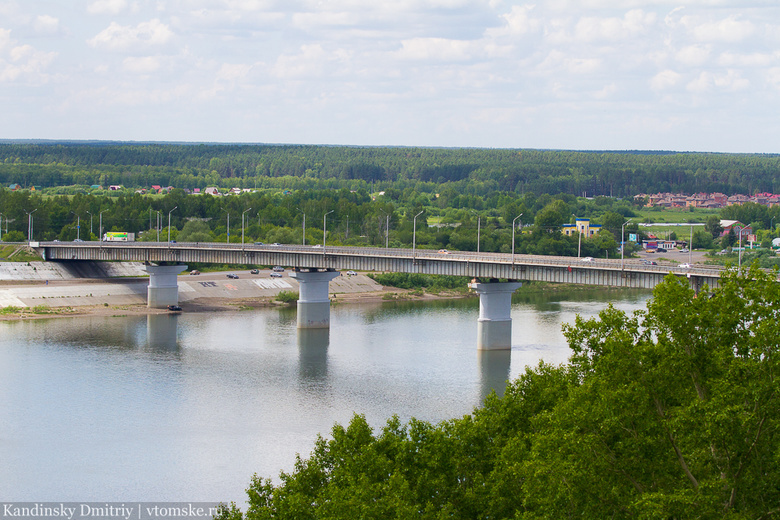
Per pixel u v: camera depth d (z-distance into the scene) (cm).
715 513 3819
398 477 4744
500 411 5866
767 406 4019
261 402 10538
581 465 4284
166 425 9506
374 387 11369
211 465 8219
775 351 4219
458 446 5322
